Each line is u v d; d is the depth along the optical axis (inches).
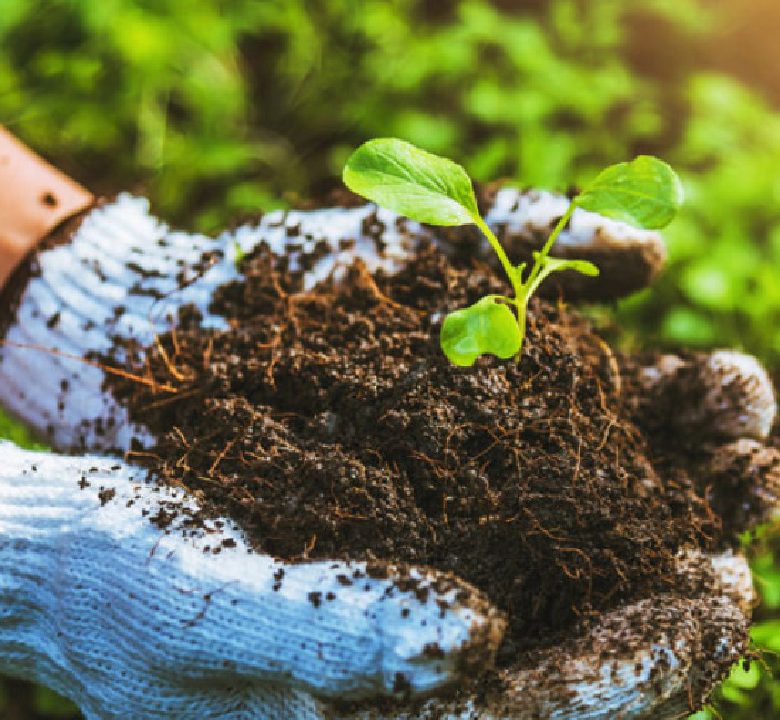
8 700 19.8
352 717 13.2
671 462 15.2
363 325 14.7
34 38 31.9
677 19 33.9
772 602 17.7
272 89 33.8
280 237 15.9
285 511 13.5
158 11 30.4
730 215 27.4
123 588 13.4
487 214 15.7
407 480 13.7
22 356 16.1
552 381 14.4
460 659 12.1
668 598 13.8
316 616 12.7
